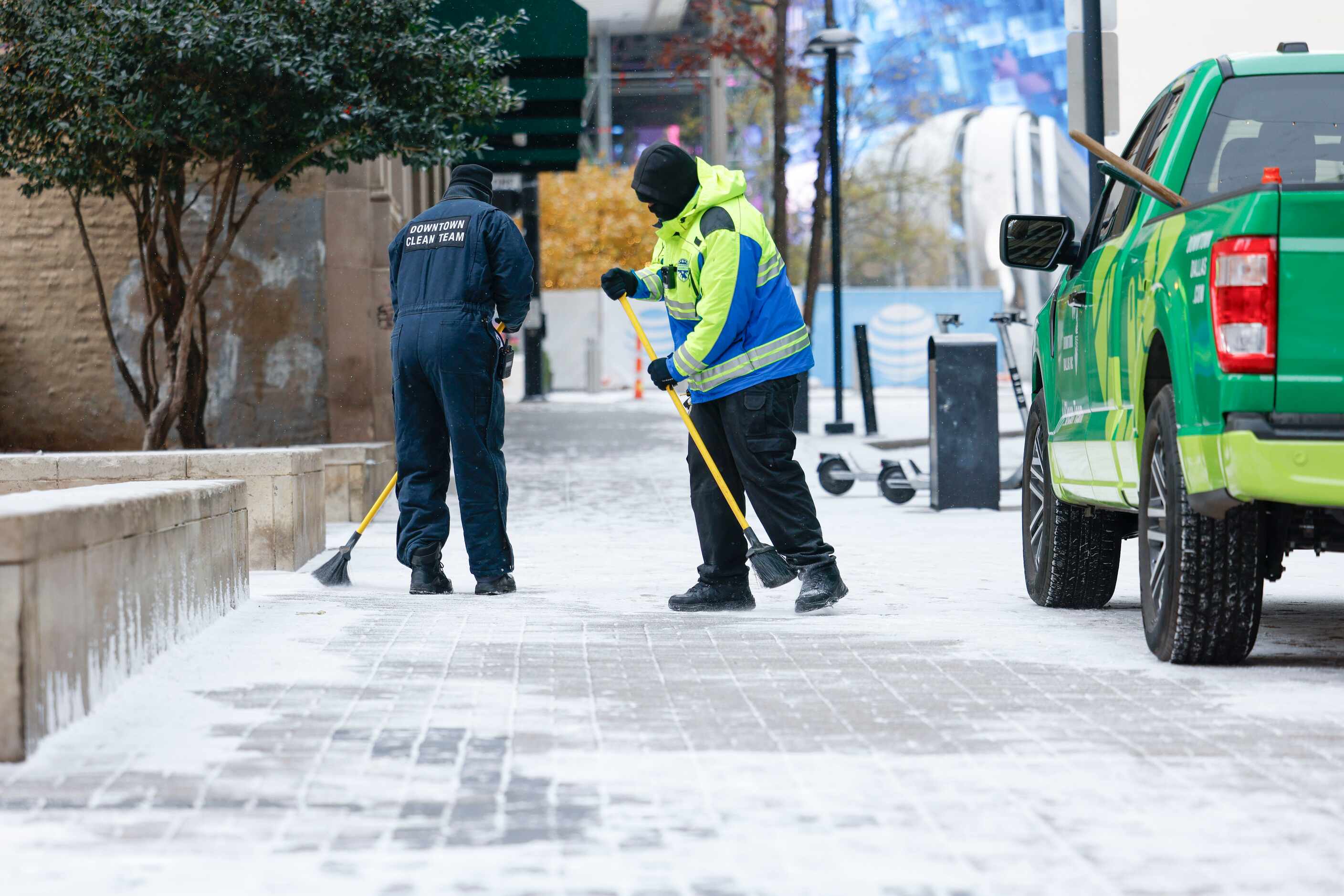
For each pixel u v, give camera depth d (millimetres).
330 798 8266
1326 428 10922
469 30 29250
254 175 29438
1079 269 16125
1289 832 7555
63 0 27344
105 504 10875
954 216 135000
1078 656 13031
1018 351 107438
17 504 10438
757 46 66250
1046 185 134750
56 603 9758
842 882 6832
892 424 60375
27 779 8672
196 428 30562
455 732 9891
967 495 30391
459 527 27641
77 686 10172
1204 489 11438
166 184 29766
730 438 15914
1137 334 12984
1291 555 22203
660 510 30141
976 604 16906
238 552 16250
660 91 140250
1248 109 13844
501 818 7883
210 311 34188
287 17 27453
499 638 13992
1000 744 9523
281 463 19969
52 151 28375
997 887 6750
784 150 62812
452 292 17547
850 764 9016
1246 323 11055
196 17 26375
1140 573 13188
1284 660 12766
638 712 10539
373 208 35594
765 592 18016
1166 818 7816
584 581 19188
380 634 14219
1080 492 15250
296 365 34312
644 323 110750
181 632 13336
